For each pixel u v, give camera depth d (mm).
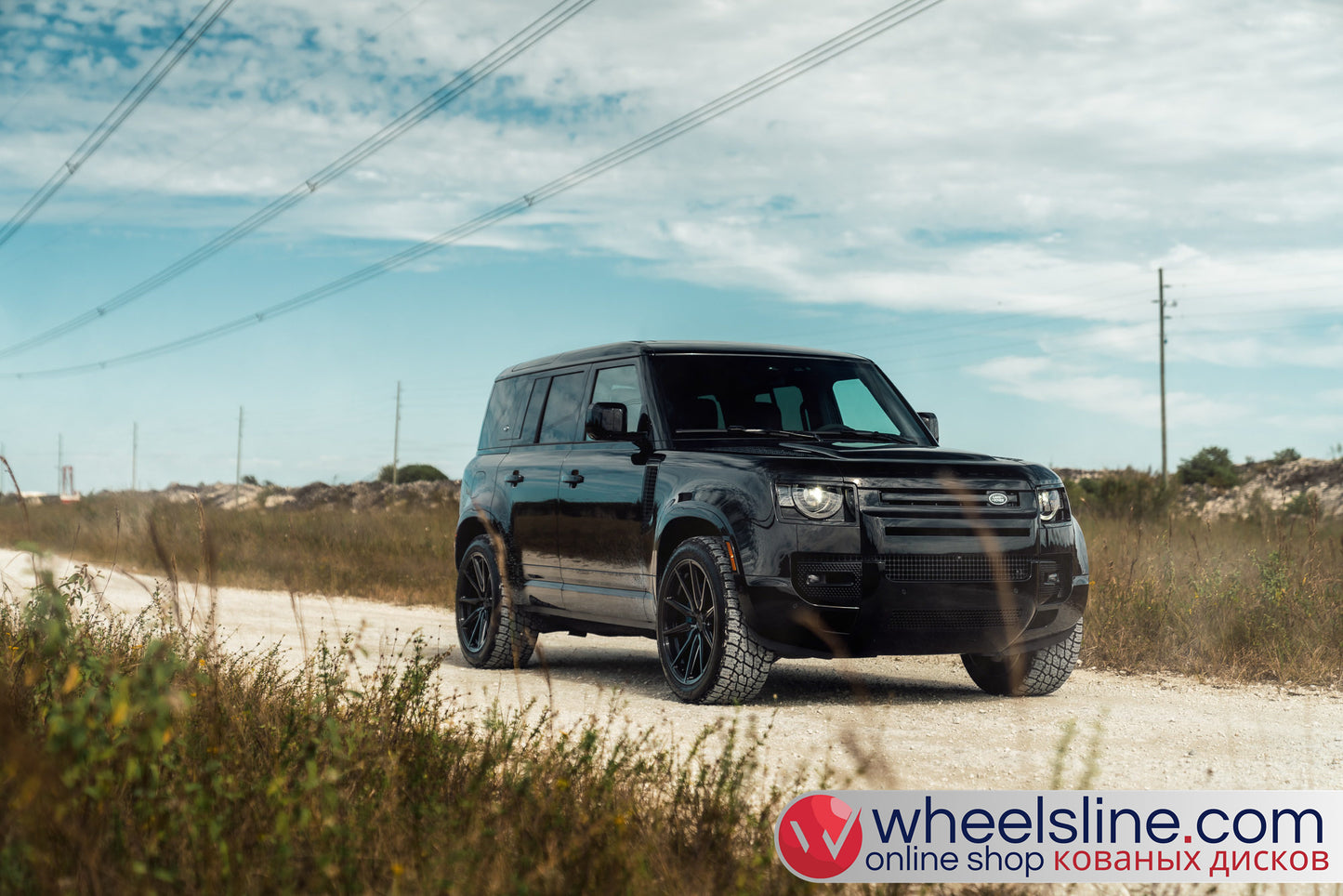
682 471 7230
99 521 23188
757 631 6617
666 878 3072
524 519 8719
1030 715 6641
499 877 2904
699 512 6953
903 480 6719
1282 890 3420
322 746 3656
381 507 42281
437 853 3055
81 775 3049
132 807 3129
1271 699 7273
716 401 7805
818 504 6609
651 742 5324
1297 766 5266
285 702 4844
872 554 6578
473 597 9336
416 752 4141
